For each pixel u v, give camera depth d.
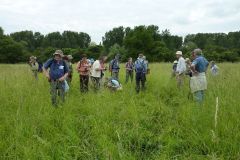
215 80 13.44
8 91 11.54
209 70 21.44
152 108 9.42
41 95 11.09
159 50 90.12
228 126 6.93
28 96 10.49
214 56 69.88
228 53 70.25
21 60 93.25
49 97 10.95
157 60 88.62
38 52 95.25
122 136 6.93
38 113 8.05
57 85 10.42
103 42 127.62
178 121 8.02
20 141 6.34
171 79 18.31
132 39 90.81
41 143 6.21
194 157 5.85
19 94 10.59
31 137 6.51
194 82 10.42
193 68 10.46
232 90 9.97
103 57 15.19
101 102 9.84
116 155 5.80
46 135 6.98
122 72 29.70
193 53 10.82
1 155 5.82
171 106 10.16
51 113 8.57
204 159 5.74
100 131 7.11
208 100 9.57
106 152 5.64
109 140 6.65
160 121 8.15
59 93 10.85
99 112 8.45
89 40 133.62
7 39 93.81
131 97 11.45
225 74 15.29
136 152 6.10
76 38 132.25
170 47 112.44
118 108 9.39
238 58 70.06
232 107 8.10
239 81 11.88
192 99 10.66
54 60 10.42
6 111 8.70
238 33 111.31
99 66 14.80
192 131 7.02
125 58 87.62
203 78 10.45
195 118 7.68
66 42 125.19
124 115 8.43
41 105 9.06
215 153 5.78
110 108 8.99
